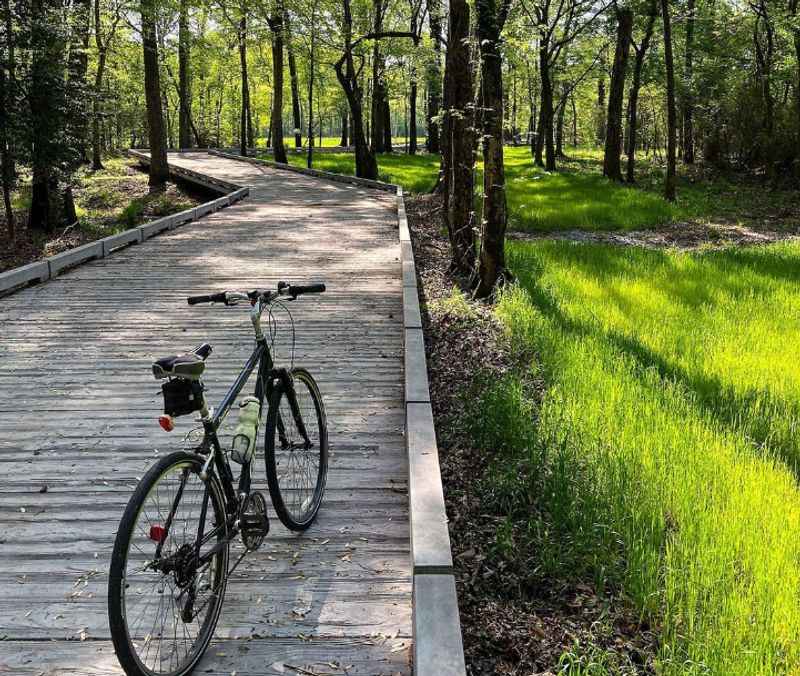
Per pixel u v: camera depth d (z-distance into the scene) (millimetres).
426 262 13883
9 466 5207
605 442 5180
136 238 15406
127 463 5258
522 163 40188
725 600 3287
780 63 35500
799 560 3768
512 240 17719
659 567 3703
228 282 11594
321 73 48750
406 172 35250
